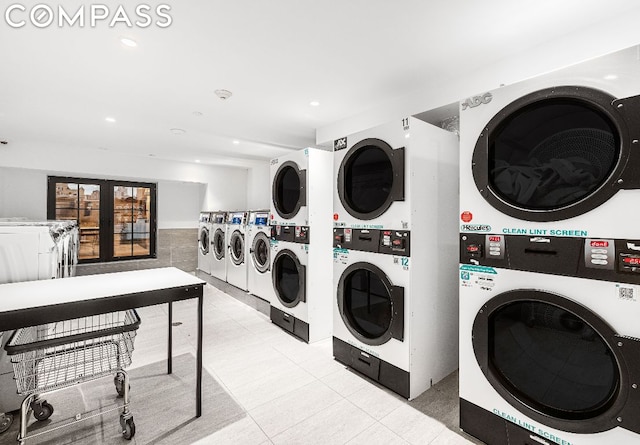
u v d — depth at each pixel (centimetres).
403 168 213
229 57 234
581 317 131
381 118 330
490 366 165
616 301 123
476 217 169
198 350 193
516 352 159
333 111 352
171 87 287
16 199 502
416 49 223
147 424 186
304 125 404
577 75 132
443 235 237
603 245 126
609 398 129
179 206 671
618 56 121
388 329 222
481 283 167
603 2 171
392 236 221
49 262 222
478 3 173
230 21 189
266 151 549
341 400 211
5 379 192
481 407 168
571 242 134
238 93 301
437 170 231
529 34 204
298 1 171
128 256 614
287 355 281
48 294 169
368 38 209
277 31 200
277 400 211
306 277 310
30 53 224
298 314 322
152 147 516
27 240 215
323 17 186
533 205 151
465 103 174
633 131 118
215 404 206
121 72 256
